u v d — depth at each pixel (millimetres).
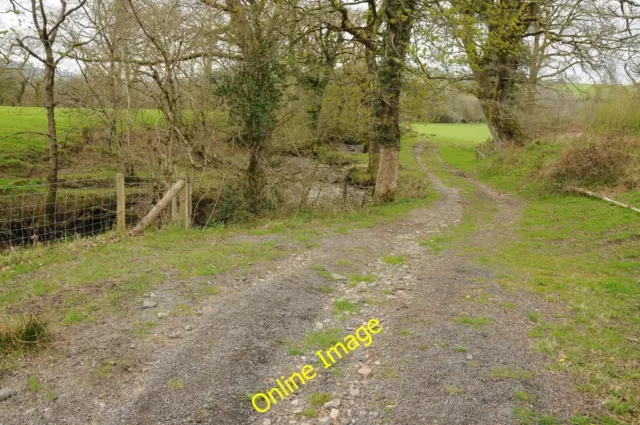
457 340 5527
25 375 4414
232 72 15242
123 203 9930
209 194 16734
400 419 4039
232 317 5973
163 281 7184
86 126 23172
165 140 15070
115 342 5137
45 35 13305
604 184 15883
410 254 9930
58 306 6000
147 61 14055
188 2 13742
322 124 18703
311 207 15719
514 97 28422
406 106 16516
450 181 26016
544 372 4816
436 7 14234
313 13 15016
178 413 4012
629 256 9672
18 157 20406
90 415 3906
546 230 12531
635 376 4754
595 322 6262
